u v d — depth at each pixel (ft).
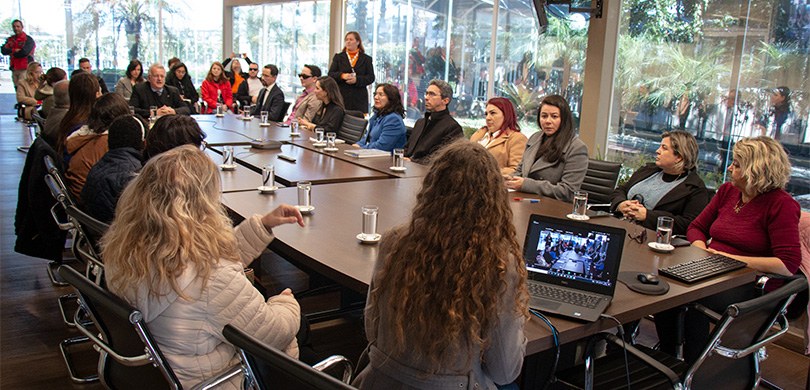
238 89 30.22
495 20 20.26
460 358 4.39
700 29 13.96
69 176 11.23
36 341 9.69
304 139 17.12
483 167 4.42
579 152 11.98
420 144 16.14
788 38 12.41
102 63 38.19
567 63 17.48
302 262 7.20
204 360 5.17
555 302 5.95
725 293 8.51
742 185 9.04
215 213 5.34
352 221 8.65
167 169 5.16
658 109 15.03
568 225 6.39
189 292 5.00
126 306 4.70
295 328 5.68
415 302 4.33
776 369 10.02
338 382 3.58
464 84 22.08
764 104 12.95
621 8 15.46
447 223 4.35
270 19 34.14
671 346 8.55
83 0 37.17
